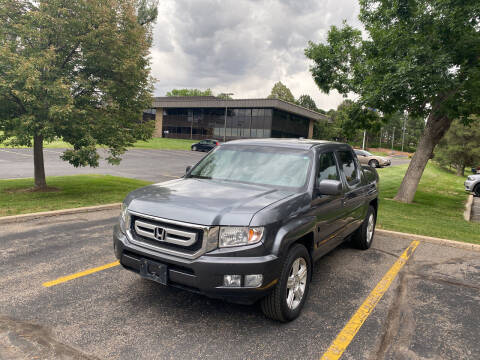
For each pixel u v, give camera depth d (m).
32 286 4.04
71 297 3.82
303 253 3.61
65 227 6.67
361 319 3.66
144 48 10.52
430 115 13.04
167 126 69.69
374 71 11.76
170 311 3.62
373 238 7.06
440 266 5.50
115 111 10.69
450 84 9.73
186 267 3.07
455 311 3.95
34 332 3.11
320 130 70.31
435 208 12.74
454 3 9.68
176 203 3.33
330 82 14.12
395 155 87.94
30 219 7.18
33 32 8.27
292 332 3.34
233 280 3.03
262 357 2.91
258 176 4.14
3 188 10.93
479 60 10.38
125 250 3.47
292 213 3.45
